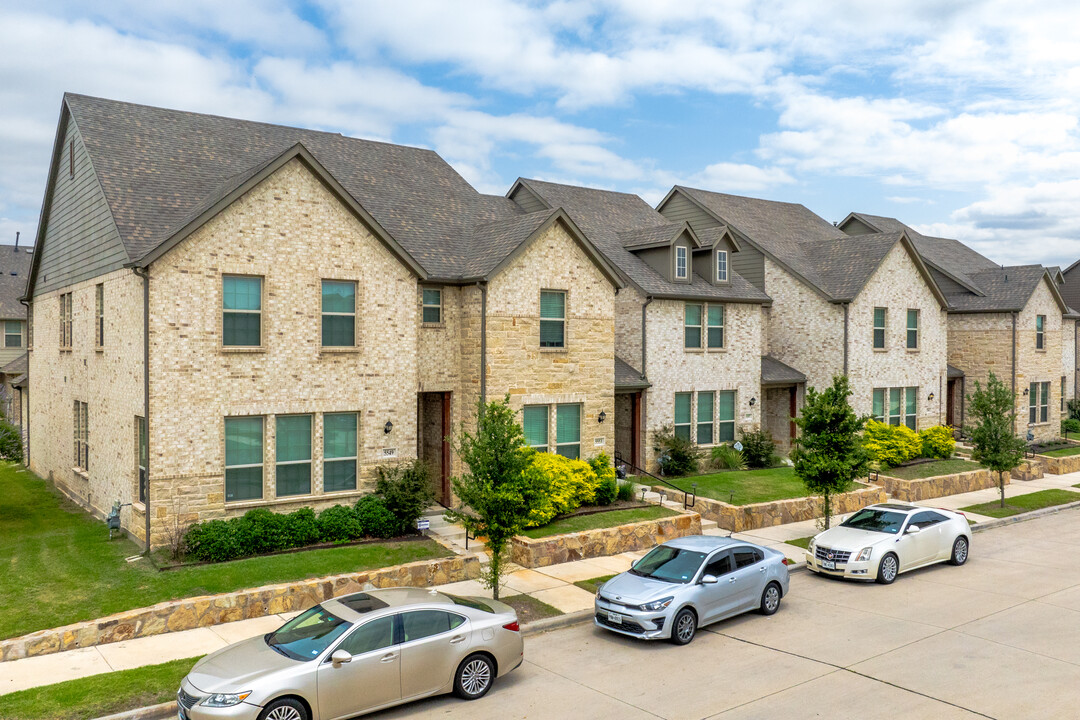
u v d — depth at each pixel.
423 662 11.06
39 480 28.81
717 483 26.48
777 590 16.03
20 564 16.98
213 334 18.14
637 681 12.23
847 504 25.53
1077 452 37.94
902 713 10.95
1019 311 38.66
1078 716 10.84
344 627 10.80
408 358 21.14
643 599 13.95
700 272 31.05
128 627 13.53
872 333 33.47
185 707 9.84
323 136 26.81
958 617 15.52
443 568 17.14
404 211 25.28
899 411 35.25
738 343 30.81
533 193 32.22
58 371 26.59
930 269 42.22
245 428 18.81
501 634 11.90
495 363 22.28
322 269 19.66
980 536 23.48
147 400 17.30
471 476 15.91
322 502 19.67
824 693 11.70
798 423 21.66
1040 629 14.72
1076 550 21.50
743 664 12.96
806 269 34.47
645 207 36.22
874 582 18.30
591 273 24.45
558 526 20.42
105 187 19.75
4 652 12.46
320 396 19.66
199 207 19.83
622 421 29.12
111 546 18.20
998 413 27.23
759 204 40.38
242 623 14.45
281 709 9.88
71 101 22.03
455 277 22.31
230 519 18.22
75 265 23.70
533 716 10.92
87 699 10.96
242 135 24.33
